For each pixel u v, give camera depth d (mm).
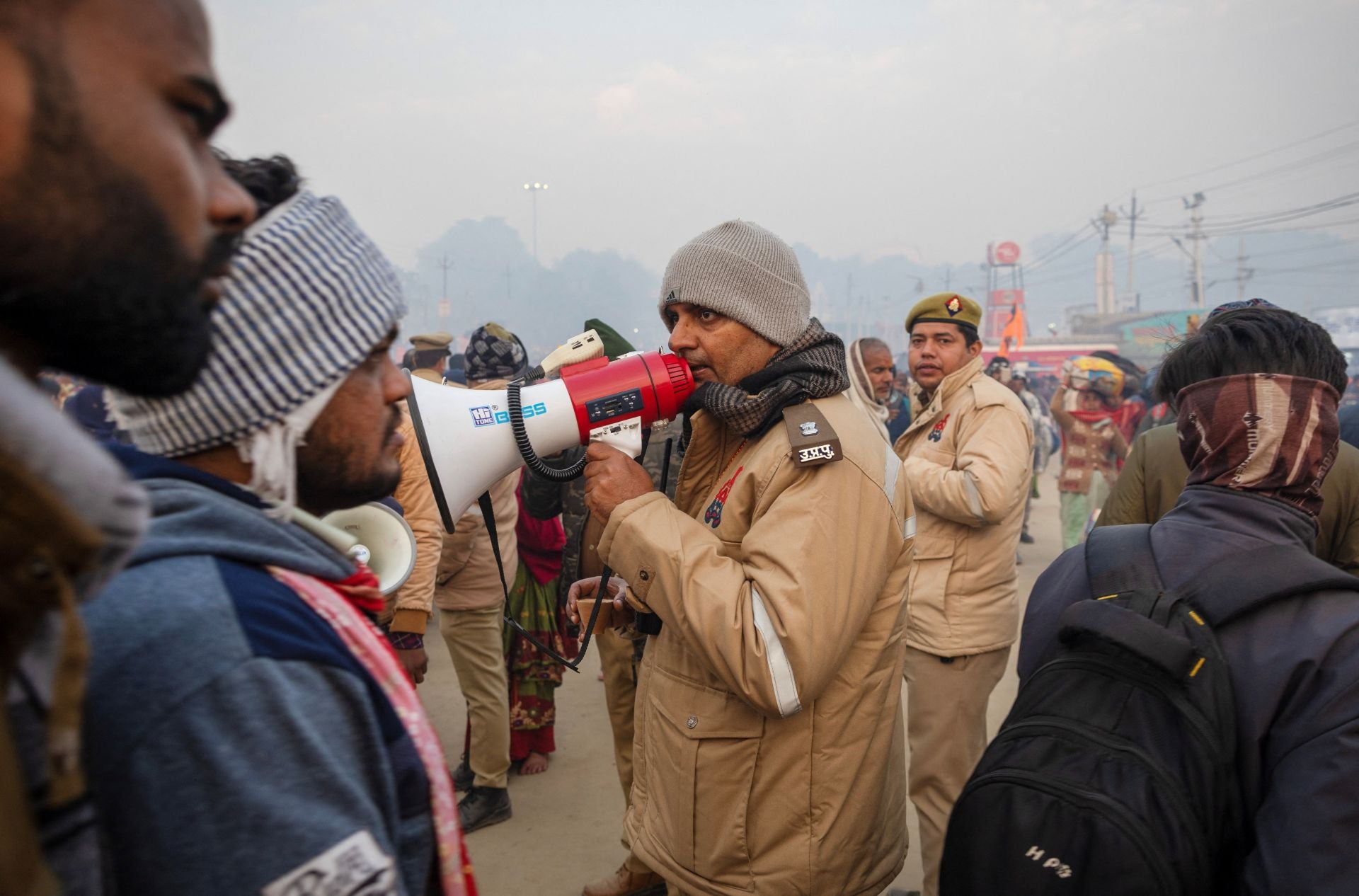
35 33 400
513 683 3436
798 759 1595
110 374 492
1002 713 4055
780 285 1664
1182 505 1334
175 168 462
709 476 1803
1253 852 1025
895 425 7562
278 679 611
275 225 707
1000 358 9445
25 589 396
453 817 787
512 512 3133
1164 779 1033
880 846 1727
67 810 505
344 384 765
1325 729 997
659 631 1806
